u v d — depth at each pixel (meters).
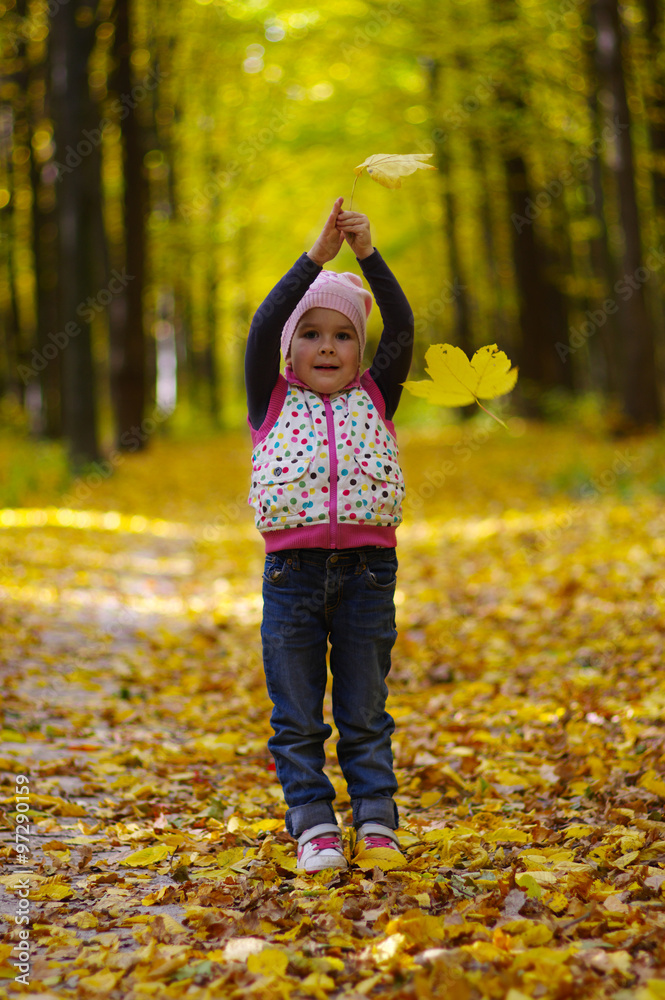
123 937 2.23
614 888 2.37
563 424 20.19
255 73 21.47
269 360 2.73
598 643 5.44
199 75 21.61
